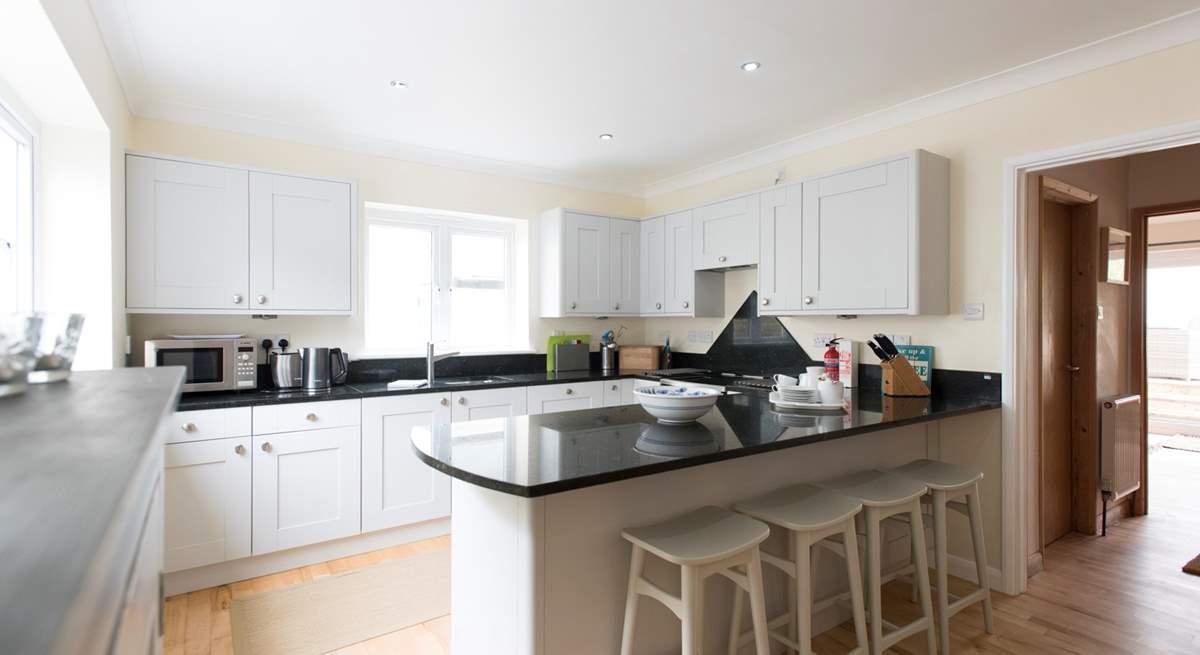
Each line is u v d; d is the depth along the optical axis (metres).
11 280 2.20
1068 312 3.52
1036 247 2.84
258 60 2.53
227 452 2.74
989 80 2.72
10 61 1.86
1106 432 3.44
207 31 2.27
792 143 3.63
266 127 3.28
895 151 3.16
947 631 2.17
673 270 4.26
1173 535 3.45
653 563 1.83
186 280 2.88
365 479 3.12
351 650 2.25
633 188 4.81
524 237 4.39
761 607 1.61
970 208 2.85
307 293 3.20
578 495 1.66
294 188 3.16
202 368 2.94
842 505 1.90
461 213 4.07
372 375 3.67
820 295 3.19
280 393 3.05
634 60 2.54
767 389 3.37
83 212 2.43
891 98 2.97
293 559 2.97
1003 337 2.73
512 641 1.62
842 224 3.08
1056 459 3.41
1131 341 3.87
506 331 4.44
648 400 2.08
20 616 0.22
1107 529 3.56
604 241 4.40
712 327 4.39
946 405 2.63
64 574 0.27
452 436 1.93
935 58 2.53
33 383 0.99
